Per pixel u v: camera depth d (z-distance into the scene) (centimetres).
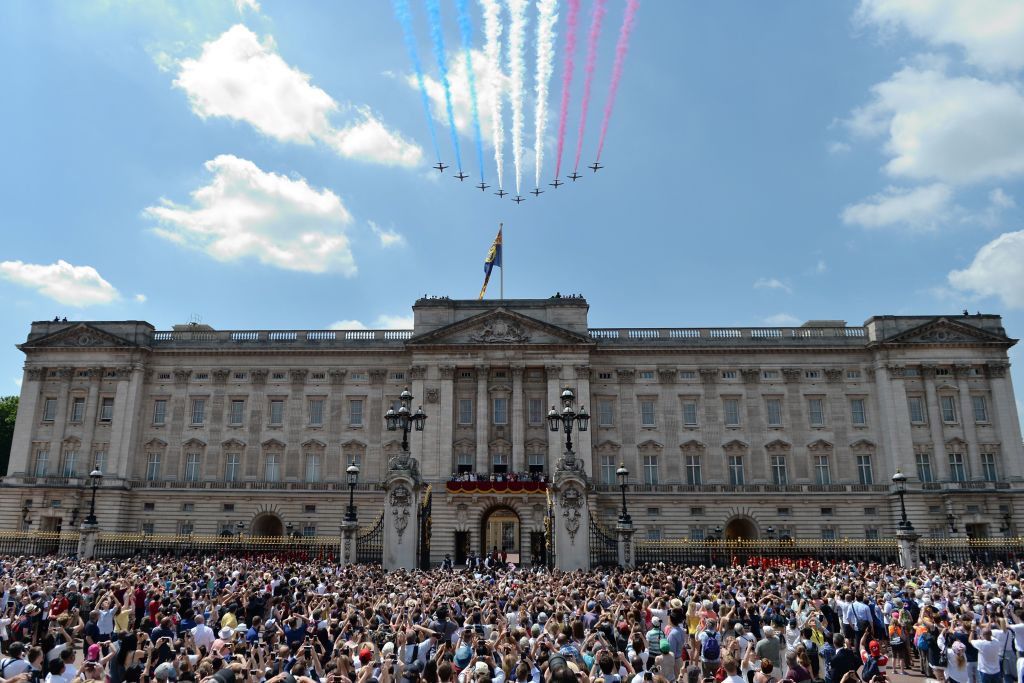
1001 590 3294
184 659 1739
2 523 8312
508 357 8538
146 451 8669
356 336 9012
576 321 8706
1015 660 2230
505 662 1697
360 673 1570
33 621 2562
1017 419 8331
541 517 7800
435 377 8500
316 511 8375
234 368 8869
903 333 8475
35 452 8588
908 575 4478
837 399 8606
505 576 4259
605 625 2202
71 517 8225
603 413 8638
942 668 2470
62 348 8806
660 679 1541
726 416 8600
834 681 1917
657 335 8931
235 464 8625
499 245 9112
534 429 8438
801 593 3075
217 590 3456
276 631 2244
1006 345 8475
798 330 8875
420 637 2084
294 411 8744
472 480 7769
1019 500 8056
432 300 8806
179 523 8400
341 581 3459
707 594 3003
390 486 4697
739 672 1698
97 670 1655
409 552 4572
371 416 8662
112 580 3503
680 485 8338
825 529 8206
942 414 8400
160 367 8900
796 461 8444
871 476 8400
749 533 8638
